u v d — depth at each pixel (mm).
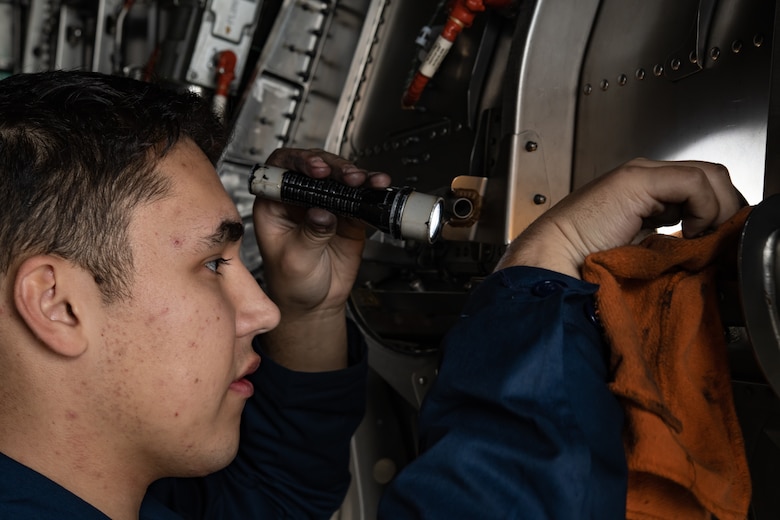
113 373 888
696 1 1478
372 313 2232
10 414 891
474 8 1957
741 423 1277
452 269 2041
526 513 805
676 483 908
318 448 1313
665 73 1531
